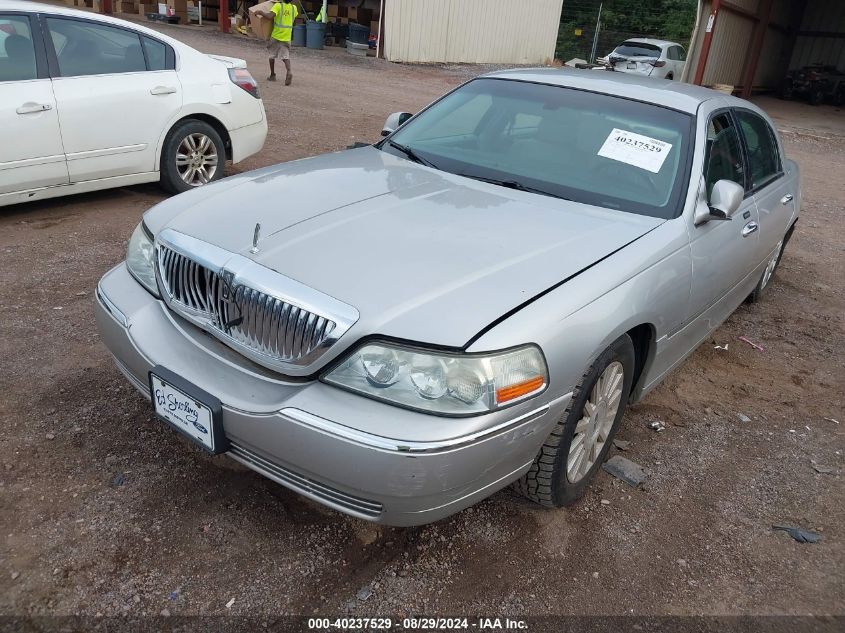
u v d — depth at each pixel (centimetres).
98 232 569
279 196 307
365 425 221
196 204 306
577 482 302
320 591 252
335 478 227
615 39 2997
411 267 253
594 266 277
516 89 412
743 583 278
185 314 270
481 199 323
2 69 536
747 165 437
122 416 334
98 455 307
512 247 277
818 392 445
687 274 327
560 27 3105
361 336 228
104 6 2377
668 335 331
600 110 385
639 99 388
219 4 2442
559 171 355
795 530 309
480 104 410
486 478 240
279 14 1429
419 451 217
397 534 282
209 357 259
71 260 508
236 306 251
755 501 329
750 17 2439
